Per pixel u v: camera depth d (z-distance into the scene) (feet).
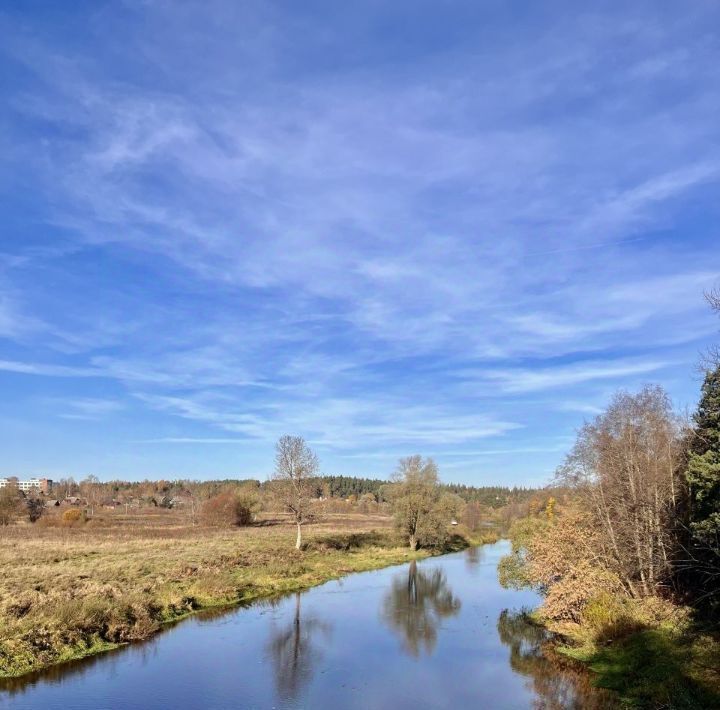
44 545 173.88
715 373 81.46
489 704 67.92
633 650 76.95
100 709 63.16
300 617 112.88
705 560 82.94
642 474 99.09
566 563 102.68
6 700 64.23
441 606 127.13
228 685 72.95
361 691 72.49
